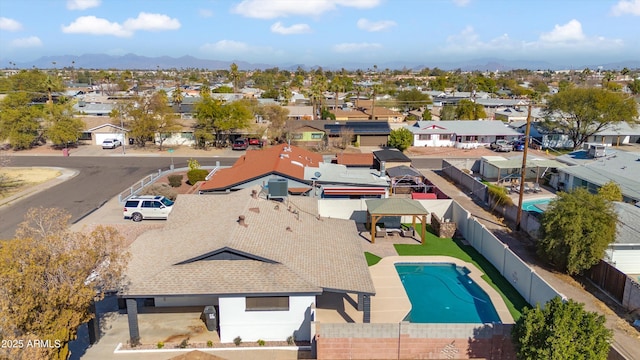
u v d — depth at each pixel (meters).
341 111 93.00
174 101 94.31
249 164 40.16
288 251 20.56
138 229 27.83
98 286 18.19
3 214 36.62
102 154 64.19
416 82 196.50
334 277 19.42
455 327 17.02
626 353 17.78
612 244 25.16
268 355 17.91
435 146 72.50
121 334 19.28
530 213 32.97
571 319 14.64
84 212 37.09
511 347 17.00
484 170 51.72
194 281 18.20
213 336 19.23
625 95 75.06
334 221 26.94
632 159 45.16
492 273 26.12
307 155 45.44
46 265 14.02
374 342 17.20
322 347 17.25
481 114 88.00
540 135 71.62
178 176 46.03
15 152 65.19
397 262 27.69
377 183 36.50
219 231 20.89
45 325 13.79
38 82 115.75
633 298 21.33
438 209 35.06
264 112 75.69
